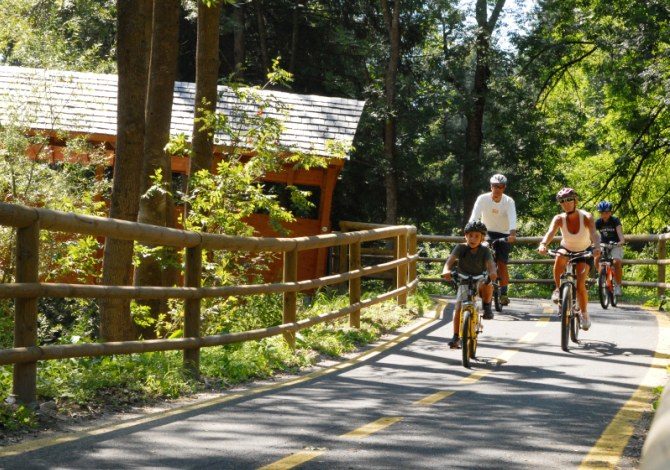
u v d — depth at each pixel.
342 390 8.75
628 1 31.86
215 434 6.46
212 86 15.71
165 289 8.42
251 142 14.31
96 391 7.77
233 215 13.51
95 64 28.34
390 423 7.03
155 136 14.74
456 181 44.53
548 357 11.20
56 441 6.09
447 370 10.18
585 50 38.28
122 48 13.06
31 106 19.08
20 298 6.76
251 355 10.05
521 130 38.41
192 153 15.27
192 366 8.96
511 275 41.66
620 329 14.01
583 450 6.16
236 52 36.69
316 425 6.90
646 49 31.12
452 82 39.66
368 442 6.28
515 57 38.00
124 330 13.14
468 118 40.00
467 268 10.85
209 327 12.44
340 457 5.79
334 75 38.50
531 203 41.59
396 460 5.73
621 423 7.19
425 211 39.81
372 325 13.85
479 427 6.92
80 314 15.38
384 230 14.84
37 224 6.79
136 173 13.20
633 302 19.33
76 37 30.91
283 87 37.78
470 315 10.38
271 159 13.91
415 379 9.52
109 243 13.02
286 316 11.15
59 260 14.85
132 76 13.05
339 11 37.97
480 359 11.02
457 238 21.95
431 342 12.66
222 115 13.94
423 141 40.25
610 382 9.38
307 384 9.14
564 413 7.61
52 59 20.03
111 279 13.01
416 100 38.41
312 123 24.23
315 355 11.12
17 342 6.79
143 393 7.99
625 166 35.94
